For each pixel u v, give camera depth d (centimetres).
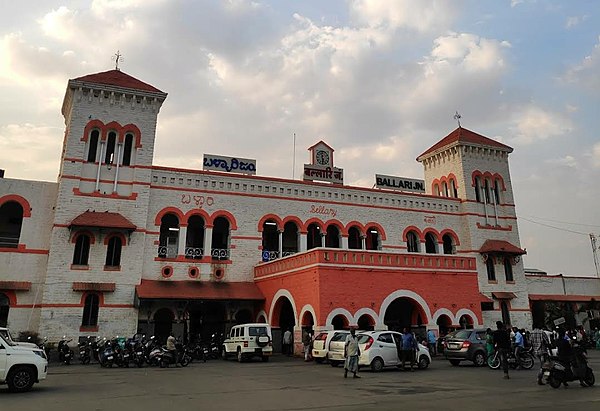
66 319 3022
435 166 4838
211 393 1508
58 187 3356
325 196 3978
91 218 3158
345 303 2831
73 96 3394
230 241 3606
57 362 2788
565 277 5019
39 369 1598
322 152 4228
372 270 2970
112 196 3306
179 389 1612
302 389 1593
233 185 3712
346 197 4047
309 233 3994
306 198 3909
